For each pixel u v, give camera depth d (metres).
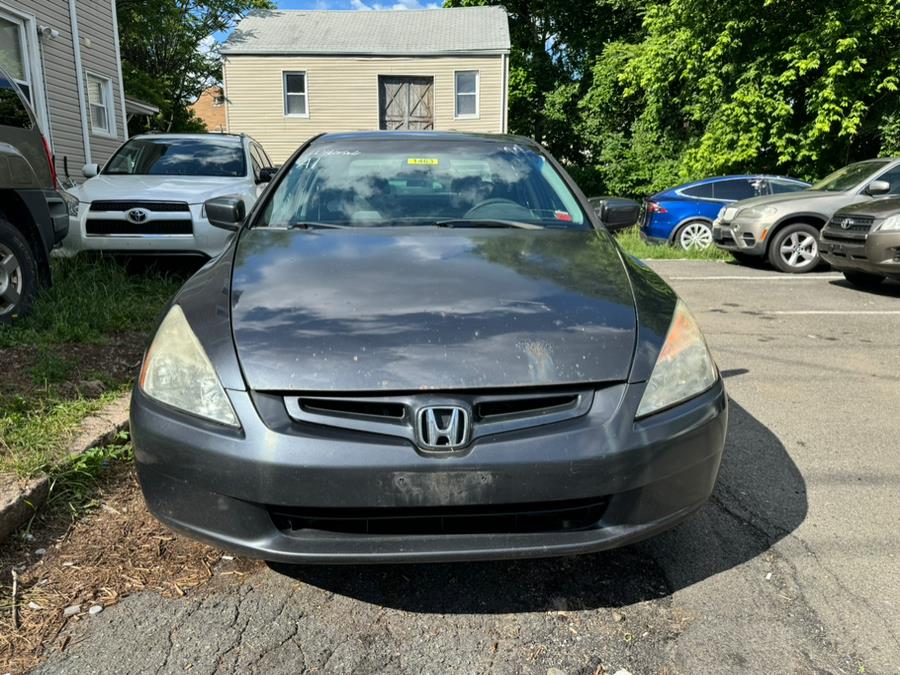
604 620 2.06
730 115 16.20
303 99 22.09
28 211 4.56
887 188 8.18
